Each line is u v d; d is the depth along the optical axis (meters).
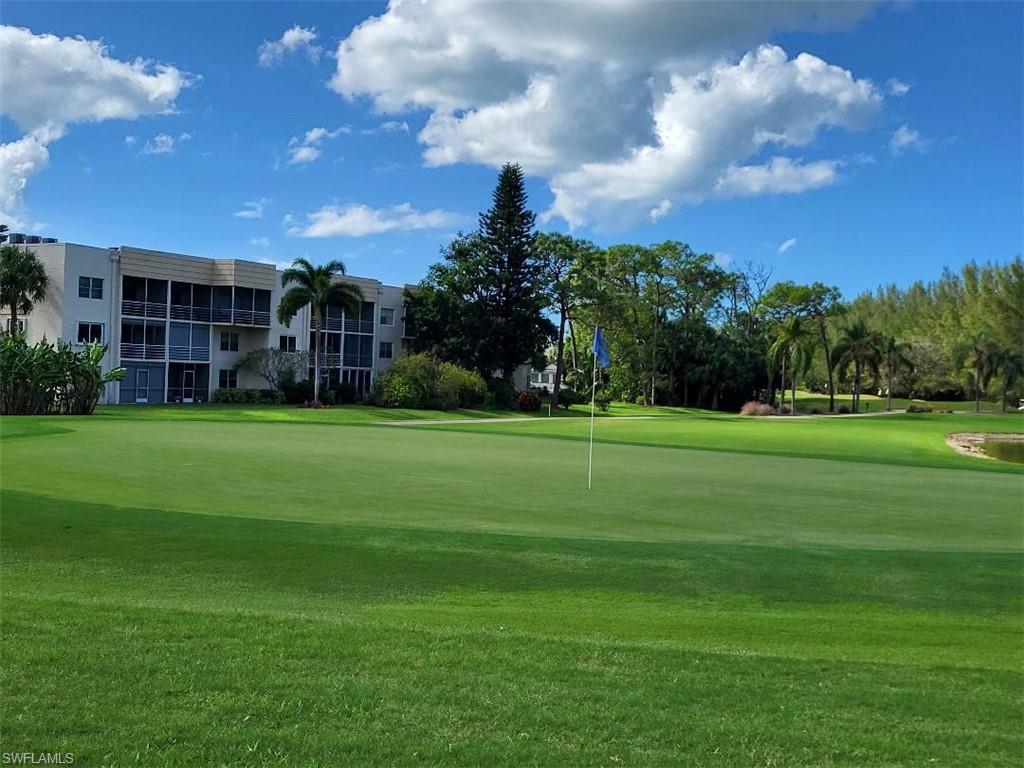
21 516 12.05
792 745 5.02
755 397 109.00
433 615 8.28
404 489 16.59
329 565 10.04
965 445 50.66
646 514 14.70
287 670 5.87
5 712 5.01
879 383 140.38
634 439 40.78
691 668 6.39
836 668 6.61
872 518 15.03
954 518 15.24
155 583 9.12
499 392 80.25
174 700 5.26
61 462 18.84
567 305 93.12
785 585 9.83
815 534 13.27
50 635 6.44
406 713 5.21
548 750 4.79
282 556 10.34
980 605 9.27
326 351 75.00
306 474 18.39
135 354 61.25
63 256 56.84
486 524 13.05
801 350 95.19
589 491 17.38
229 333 68.12
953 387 137.75
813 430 55.00
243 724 4.95
